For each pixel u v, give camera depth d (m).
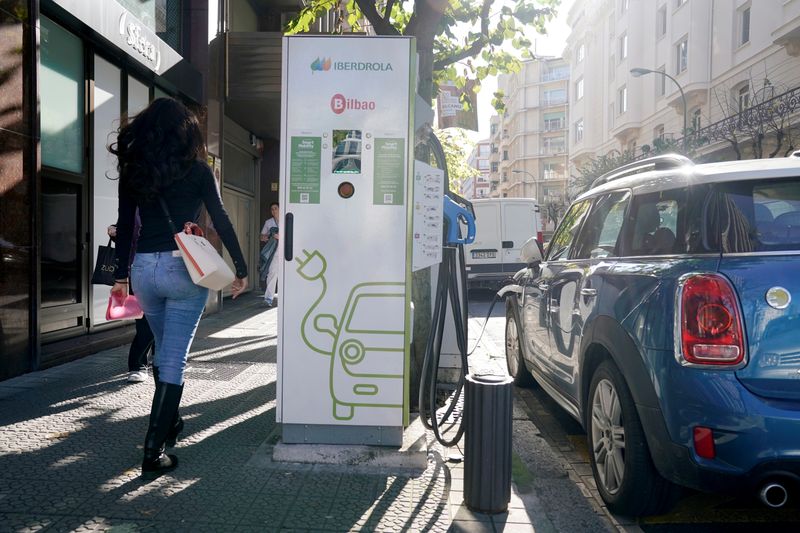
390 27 6.16
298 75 3.74
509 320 6.60
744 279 2.67
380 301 3.76
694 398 2.65
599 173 37.19
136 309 3.76
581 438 4.75
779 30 22.73
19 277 5.86
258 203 17.67
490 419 3.18
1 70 5.61
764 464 2.54
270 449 3.93
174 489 3.33
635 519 3.26
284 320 3.78
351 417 3.78
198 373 6.30
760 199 2.91
